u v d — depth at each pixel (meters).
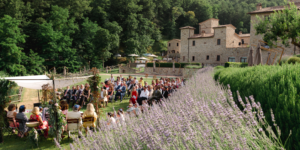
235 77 6.88
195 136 3.04
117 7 68.06
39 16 51.50
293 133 3.16
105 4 66.56
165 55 72.81
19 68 34.16
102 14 62.53
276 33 16.72
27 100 14.78
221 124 3.14
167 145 3.19
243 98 5.08
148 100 10.18
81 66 47.03
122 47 69.56
